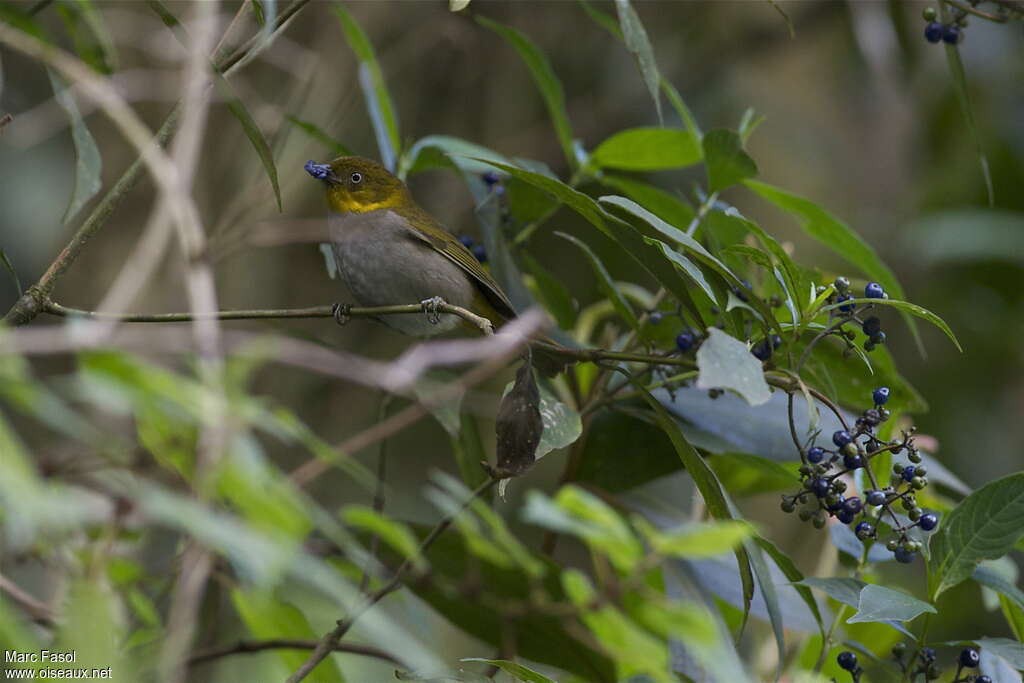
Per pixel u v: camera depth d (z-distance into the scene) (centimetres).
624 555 356
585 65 1423
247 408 341
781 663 581
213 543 346
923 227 1380
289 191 1152
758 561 606
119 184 599
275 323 816
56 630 470
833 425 723
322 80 1209
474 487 772
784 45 1468
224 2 1052
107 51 653
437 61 1349
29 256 1173
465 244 927
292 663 650
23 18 534
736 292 623
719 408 734
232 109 573
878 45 1320
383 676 827
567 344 753
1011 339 1403
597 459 760
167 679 383
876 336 594
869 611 537
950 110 1474
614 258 1258
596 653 714
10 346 324
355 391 1209
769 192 758
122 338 362
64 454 476
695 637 352
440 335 940
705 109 1449
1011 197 1472
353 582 726
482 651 1077
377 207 912
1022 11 719
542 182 582
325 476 1170
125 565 600
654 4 1471
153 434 438
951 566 587
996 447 1376
